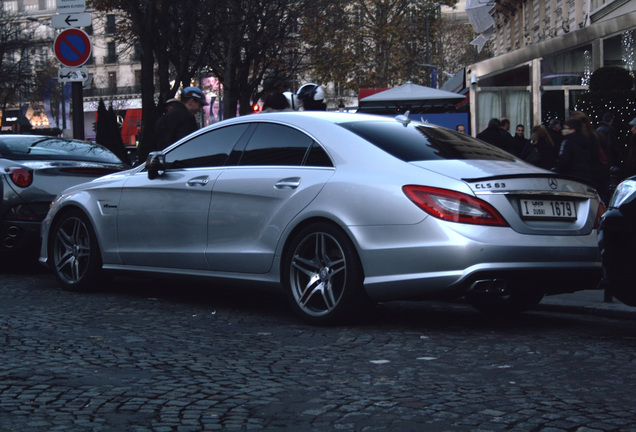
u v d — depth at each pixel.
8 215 10.19
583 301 7.73
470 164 6.30
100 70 88.31
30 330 6.27
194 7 22.30
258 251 6.84
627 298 5.62
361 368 5.06
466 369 5.02
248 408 4.16
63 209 8.64
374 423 3.88
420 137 6.75
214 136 7.57
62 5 13.03
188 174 7.55
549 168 15.55
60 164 10.59
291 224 6.61
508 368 5.04
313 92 11.48
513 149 16.12
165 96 21.66
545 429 3.74
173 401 4.28
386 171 6.27
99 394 4.42
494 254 5.85
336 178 6.45
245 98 31.14
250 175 7.04
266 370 5.00
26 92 54.69
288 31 28.67
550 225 6.19
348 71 55.75
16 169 10.22
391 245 6.06
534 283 6.05
